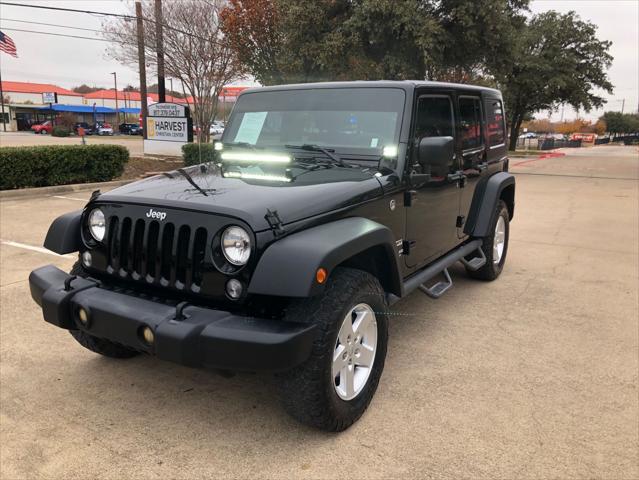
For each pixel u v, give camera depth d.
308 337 2.50
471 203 4.99
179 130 17.36
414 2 16.02
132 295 2.83
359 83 3.84
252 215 2.54
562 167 23.98
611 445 2.82
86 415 3.07
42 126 55.03
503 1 17.12
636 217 9.96
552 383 3.48
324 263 2.44
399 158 3.51
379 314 3.09
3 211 9.02
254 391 3.37
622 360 3.83
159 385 3.43
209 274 2.61
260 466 2.64
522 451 2.76
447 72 19.39
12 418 3.03
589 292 5.38
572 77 35.50
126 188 3.12
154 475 2.57
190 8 18.28
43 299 2.88
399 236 3.60
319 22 16.88
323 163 3.55
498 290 5.42
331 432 2.90
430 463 2.67
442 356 3.87
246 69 19.09
